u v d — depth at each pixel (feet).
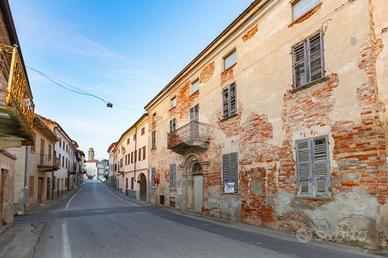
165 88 81.92
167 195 79.61
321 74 33.58
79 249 28.07
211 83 58.90
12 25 26.43
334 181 30.99
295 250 26.94
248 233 36.50
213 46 57.06
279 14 41.11
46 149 98.84
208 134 58.29
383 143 27.40
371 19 28.99
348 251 26.63
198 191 64.28
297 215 35.45
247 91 47.11
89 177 405.18
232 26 50.42
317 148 33.45
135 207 78.43
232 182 49.52
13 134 27.96
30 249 28.14
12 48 22.77
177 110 75.51
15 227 42.96
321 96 33.37
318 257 24.32
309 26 35.78
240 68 49.37
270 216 40.06
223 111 53.88
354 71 29.84
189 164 67.56
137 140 122.31
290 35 38.73
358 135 28.96
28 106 28.02
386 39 27.78
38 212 68.28
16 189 65.62
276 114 40.19
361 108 28.89
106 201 102.68
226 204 50.80
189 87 69.05
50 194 108.47
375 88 28.09
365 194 27.81
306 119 35.17
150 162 96.89
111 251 26.94
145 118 107.45
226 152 51.88
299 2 38.32
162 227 41.83
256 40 45.73
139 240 31.91
